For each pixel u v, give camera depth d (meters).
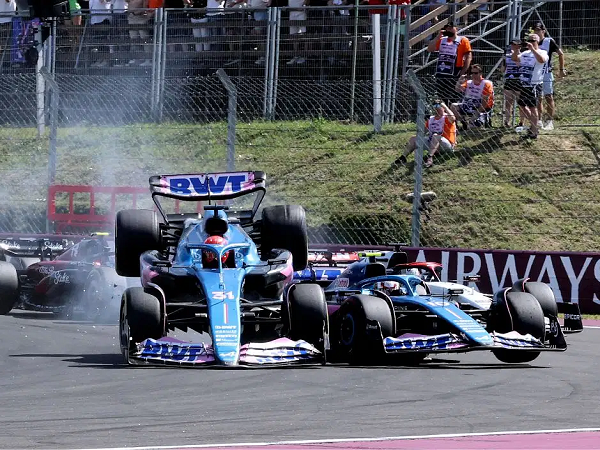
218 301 33.78
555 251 56.97
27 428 22.09
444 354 40.72
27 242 56.78
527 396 28.31
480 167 68.31
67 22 79.75
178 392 28.08
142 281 36.66
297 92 74.25
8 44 78.75
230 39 75.44
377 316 35.34
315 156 70.94
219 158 72.31
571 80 76.50
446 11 76.88
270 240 39.38
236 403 26.23
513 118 70.81
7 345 39.84
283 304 34.91
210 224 36.62
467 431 22.28
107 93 77.12
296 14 74.31
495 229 64.19
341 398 27.34
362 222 65.75
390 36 72.44
